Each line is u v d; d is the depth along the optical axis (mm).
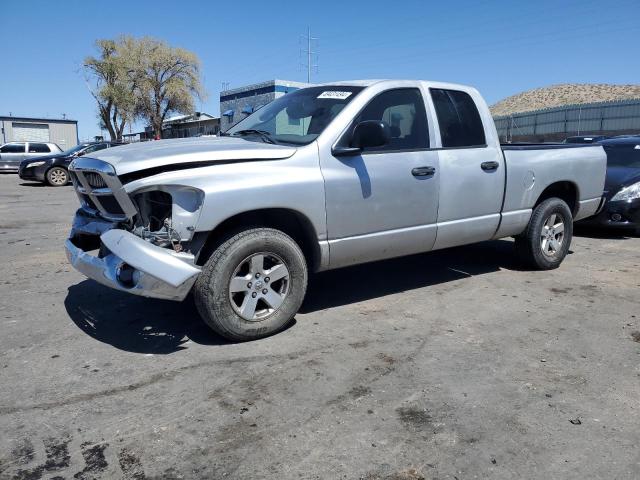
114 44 47031
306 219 4098
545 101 85938
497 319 4566
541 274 6004
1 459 2643
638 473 2553
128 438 2816
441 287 5484
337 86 4824
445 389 3342
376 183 4418
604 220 8055
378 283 5625
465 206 5105
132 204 3639
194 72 48344
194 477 2520
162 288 3492
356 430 2893
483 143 5285
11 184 19594
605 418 3025
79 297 5125
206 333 4199
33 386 3367
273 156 3939
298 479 2508
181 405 3139
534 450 2727
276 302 4062
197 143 4133
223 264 3752
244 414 3045
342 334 4207
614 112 37688
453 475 2537
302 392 3291
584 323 4469
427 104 4891
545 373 3566
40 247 7535
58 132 59688
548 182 5867
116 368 3611
